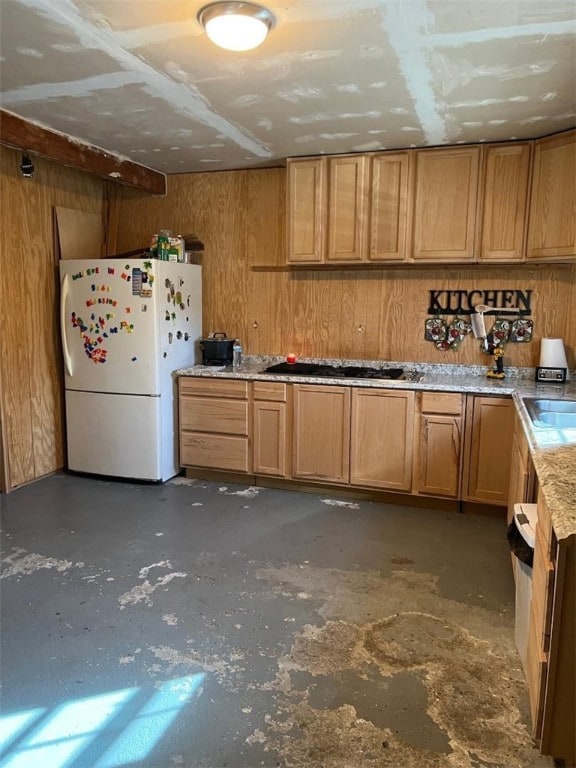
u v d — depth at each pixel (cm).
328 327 426
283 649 217
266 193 427
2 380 377
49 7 193
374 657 213
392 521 343
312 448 380
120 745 172
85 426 412
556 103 280
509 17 197
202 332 458
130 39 217
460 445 345
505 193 344
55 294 418
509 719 182
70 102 288
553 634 153
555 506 150
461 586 265
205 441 407
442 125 315
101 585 264
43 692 194
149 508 360
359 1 187
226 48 210
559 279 369
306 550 302
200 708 187
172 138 350
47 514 349
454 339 395
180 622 235
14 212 378
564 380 355
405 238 365
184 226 451
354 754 168
